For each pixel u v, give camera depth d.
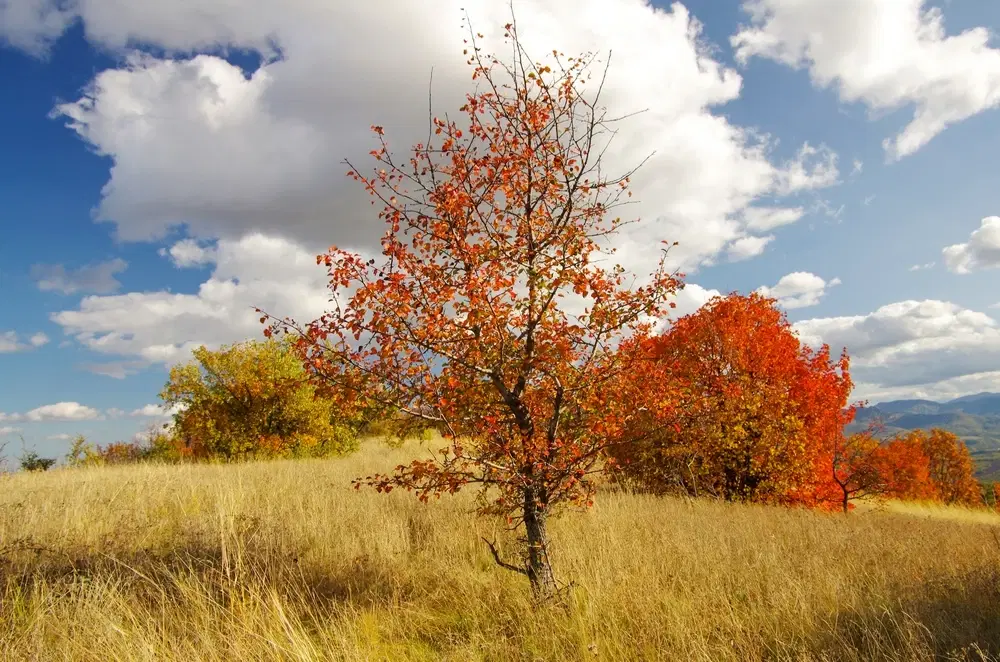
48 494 9.59
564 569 6.54
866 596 5.61
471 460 5.83
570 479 5.88
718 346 15.56
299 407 23.56
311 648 4.38
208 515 8.24
